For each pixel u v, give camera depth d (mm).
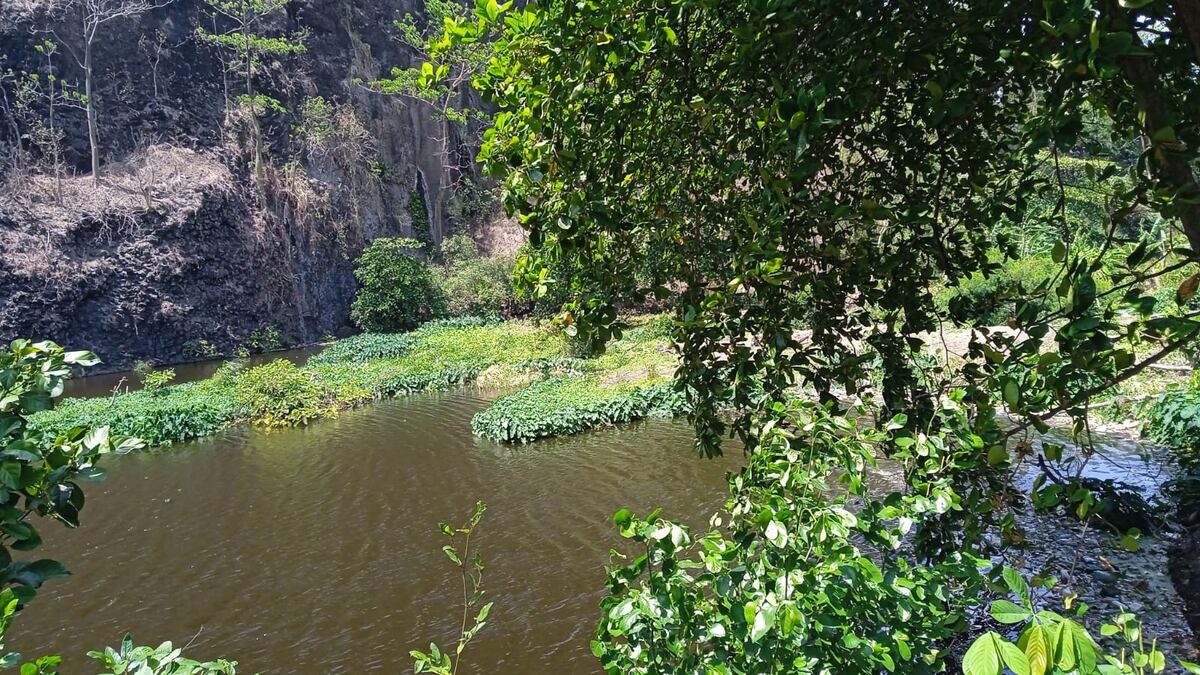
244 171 30438
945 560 3084
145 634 7000
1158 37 2350
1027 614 1278
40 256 23344
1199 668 1407
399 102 38875
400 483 11344
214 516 10227
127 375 24000
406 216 38250
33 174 25625
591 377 18156
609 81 2623
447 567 8094
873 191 3391
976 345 2691
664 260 3348
